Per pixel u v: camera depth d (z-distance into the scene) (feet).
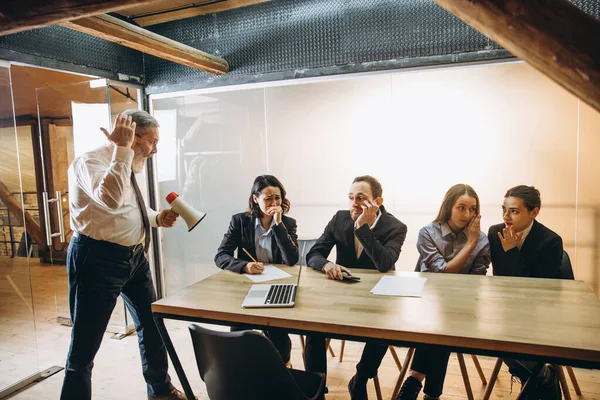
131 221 7.44
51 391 8.79
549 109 9.27
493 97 9.67
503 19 2.71
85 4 4.52
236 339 4.78
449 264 8.85
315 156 11.46
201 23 11.62
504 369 9.06
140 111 7.59
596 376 8.67
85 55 10.62
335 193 11.43
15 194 9.20
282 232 8.34
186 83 12.03
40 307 13.88
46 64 9.66
